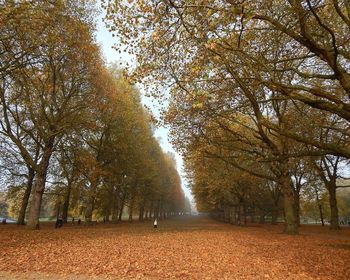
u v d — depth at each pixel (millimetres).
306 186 42750
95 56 26031
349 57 11992
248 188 42000
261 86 17375
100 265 9797
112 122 33656
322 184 41781
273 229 33188
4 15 13500
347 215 67938
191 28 10234
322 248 14984
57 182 33438
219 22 8750
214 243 16656
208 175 35000
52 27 18266
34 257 10891
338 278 8570
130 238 18812
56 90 26797
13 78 20172
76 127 27266
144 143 42250
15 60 17750
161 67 12531
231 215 52375
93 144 34406
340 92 20562
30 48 17969
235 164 23938
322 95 9953
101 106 28719
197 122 21562
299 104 21969
